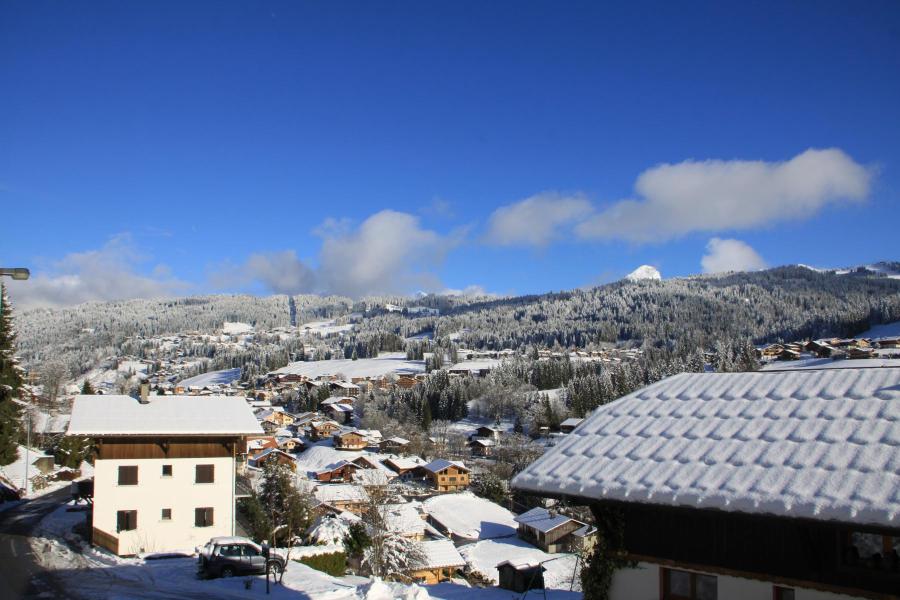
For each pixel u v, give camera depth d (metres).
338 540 42.03
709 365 163.00
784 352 166.38
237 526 45.25
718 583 13.16
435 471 94.62
